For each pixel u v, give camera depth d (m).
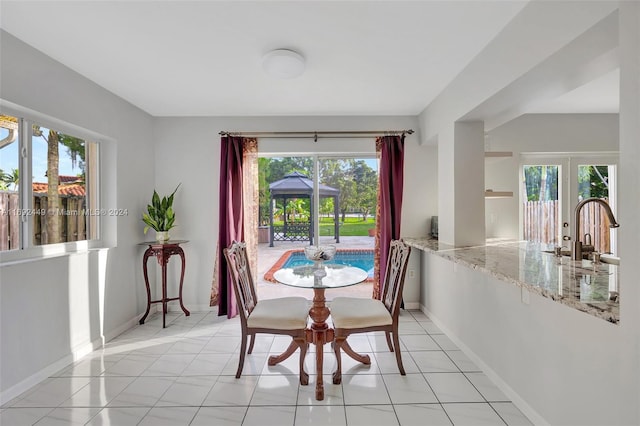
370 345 2.80
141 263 3.48
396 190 3.63
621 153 1.07
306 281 2.29
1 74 1.96
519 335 1.91
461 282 2.69
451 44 2.12
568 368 1.53
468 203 2.70
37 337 2.21
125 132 3.20
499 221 3.65
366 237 3.90
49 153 2.45
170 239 3.74
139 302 3.44
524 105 2.26
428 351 2.67
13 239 2.16
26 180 2.23
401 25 1.90
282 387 2.17
